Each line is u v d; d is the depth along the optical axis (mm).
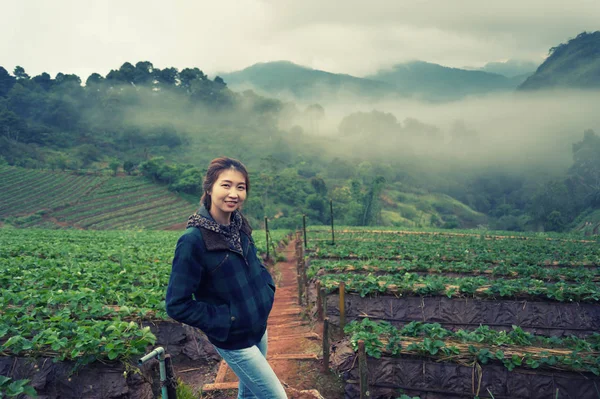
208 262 2686
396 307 9070
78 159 153875
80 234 37250
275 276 18766
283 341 8305
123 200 103812
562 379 5207
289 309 12000
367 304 9203
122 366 4812
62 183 112125
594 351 5461
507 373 5355
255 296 2885
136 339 5066
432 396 5492
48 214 89375
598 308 8734
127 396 4777
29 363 4855
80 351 4750
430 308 8992
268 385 2867
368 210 91625
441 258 17891
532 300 8922
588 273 13242
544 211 103438
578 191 125688
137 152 193625
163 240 30469
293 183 136875
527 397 5254
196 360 7328
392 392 5617
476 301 8938
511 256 18844
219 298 2781
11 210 89375
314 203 113312
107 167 150750
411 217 141125
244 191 2877
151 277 10797
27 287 9141
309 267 15812
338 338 8555
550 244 29734
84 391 4758
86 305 6879
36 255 18562
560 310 8766
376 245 25188
